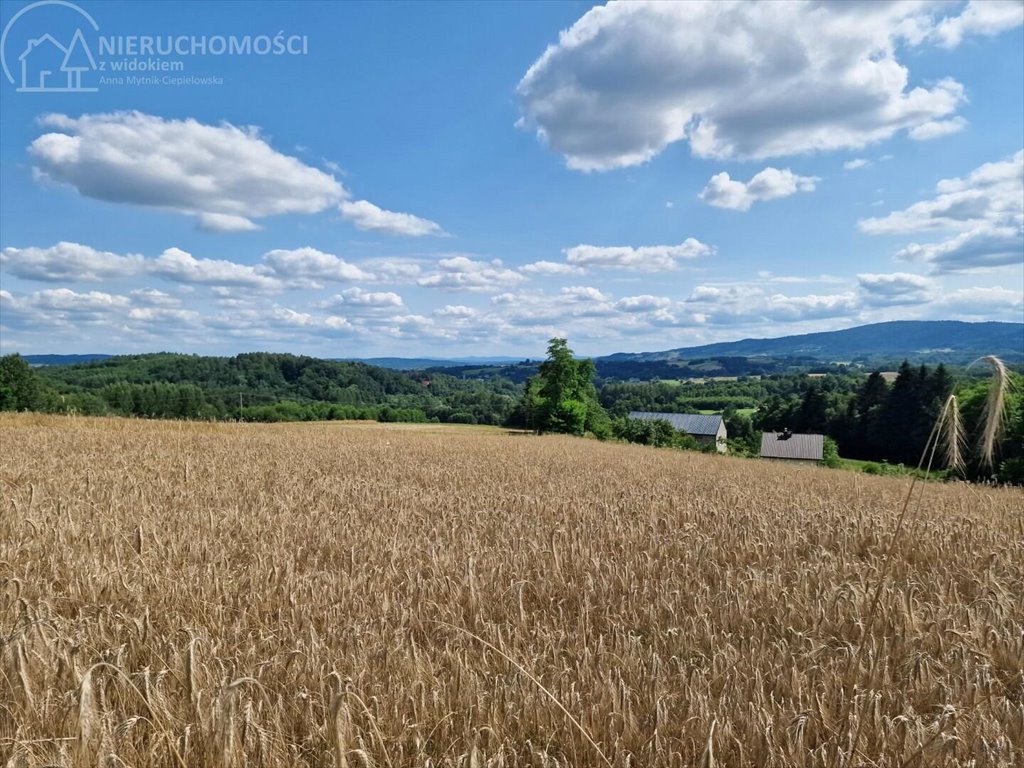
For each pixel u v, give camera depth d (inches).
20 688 145.9
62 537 294.2
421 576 258.1
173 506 405.4
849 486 762.2
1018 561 315.0
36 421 1211.2
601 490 578.9
